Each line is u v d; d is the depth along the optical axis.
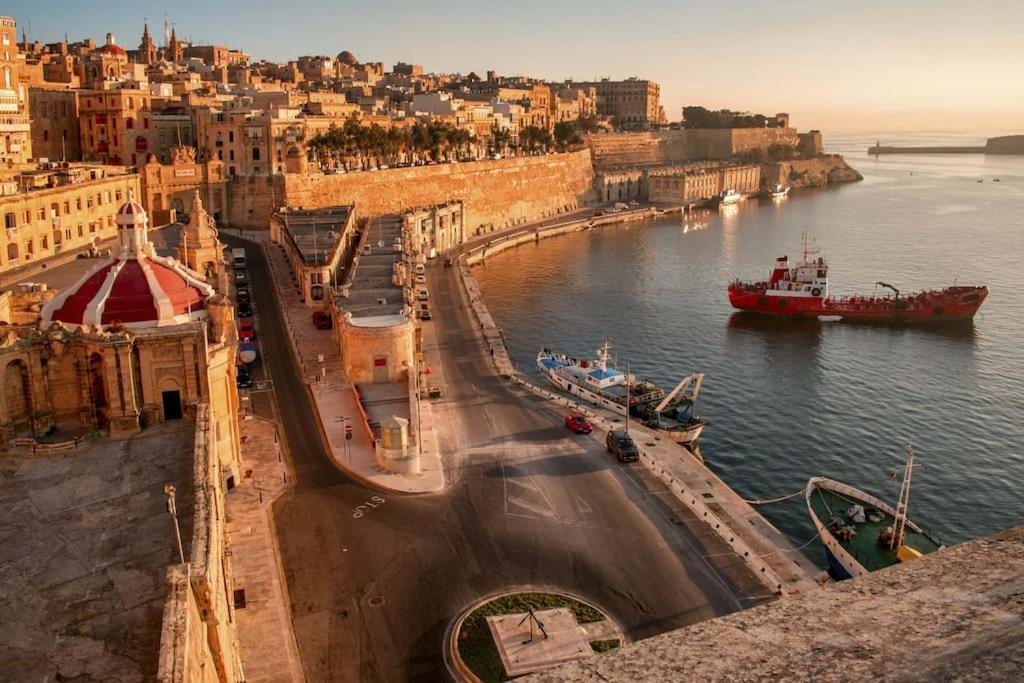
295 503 70.81
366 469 77.25
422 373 106.38
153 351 54.34
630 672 10.37
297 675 49.16
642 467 81.06
